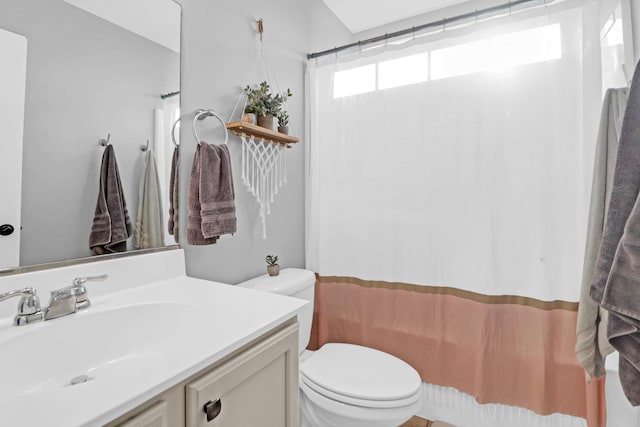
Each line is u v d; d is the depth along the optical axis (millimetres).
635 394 912
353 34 2371
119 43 971
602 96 1201
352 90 1688
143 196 1044
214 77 1276
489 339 1383
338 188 1725
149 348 850
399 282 1583
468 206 1430
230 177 1192
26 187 794
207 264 1270
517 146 1342
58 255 853
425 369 1521
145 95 1038
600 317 1101
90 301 875
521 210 1338
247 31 1443
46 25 819
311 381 1264
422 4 2020
